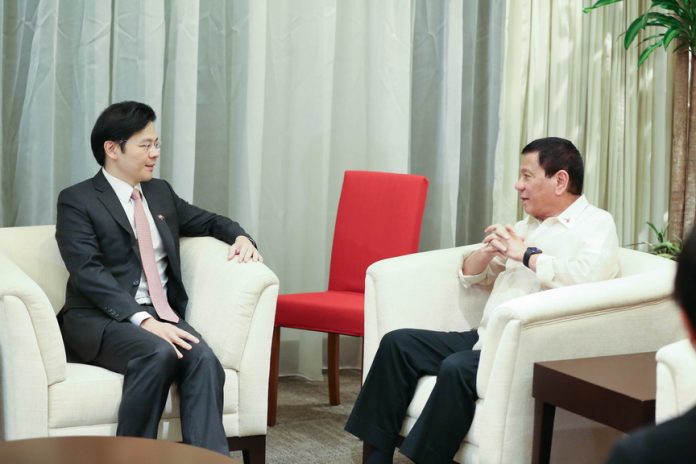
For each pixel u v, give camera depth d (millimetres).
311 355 4203
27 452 1853
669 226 4477
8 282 2420
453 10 4293
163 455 1862
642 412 2107
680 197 4375
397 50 4203
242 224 3996
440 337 2830
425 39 4312
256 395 2721
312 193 4145
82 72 3643
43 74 3572
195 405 2545
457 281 3020
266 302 2723
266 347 2727
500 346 2436
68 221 2760
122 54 3699
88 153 3662
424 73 4328
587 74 4633
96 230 2783
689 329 895
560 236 2816
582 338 2508
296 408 3756
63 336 2773
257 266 2791
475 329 2965
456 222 4453
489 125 4441
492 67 4414
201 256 2973
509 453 2451
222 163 3986
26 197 3600
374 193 3674
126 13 3686
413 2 4281
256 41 3938
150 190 2986
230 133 3994
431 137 4359
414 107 4344
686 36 4227
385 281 2912
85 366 2641
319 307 3354
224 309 2725
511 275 2873
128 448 1903
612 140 4707
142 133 2826
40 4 3555
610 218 2793
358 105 4250
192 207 3131
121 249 2805
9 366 2447
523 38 4457
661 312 2609
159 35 3727
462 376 2551
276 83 4086
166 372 2518
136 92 3725
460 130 4402
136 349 2559
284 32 4070
